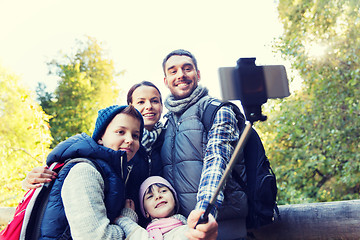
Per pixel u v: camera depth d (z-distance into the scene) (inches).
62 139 691.4
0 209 127.7
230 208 79.6
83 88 787.4
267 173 82.3
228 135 80.4
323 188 364.2
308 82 329.1
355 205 95.3
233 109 84.3
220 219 79.9
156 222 80.5
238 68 48.8
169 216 82.1
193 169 81.6
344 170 319.3
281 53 316.8
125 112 80.3
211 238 67.4
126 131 79.6
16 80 513.0
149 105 92.4
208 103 85.0
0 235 69.9
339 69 308.0
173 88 90.4
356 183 339.9
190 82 90.1
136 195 86.0
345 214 94.8
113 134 79.5
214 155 78.2
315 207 96.6
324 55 308.5
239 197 79.9
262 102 48.8
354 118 304.7
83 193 67.8
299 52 312.8
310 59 314.2
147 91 93.0
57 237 67.8
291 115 326.6
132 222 73.5
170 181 85.4
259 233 96.9
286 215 96.5
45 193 71.1
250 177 82.3
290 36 328.2
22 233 68.5
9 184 317.7
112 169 74.5
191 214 68.2
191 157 82.2
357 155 304.3
